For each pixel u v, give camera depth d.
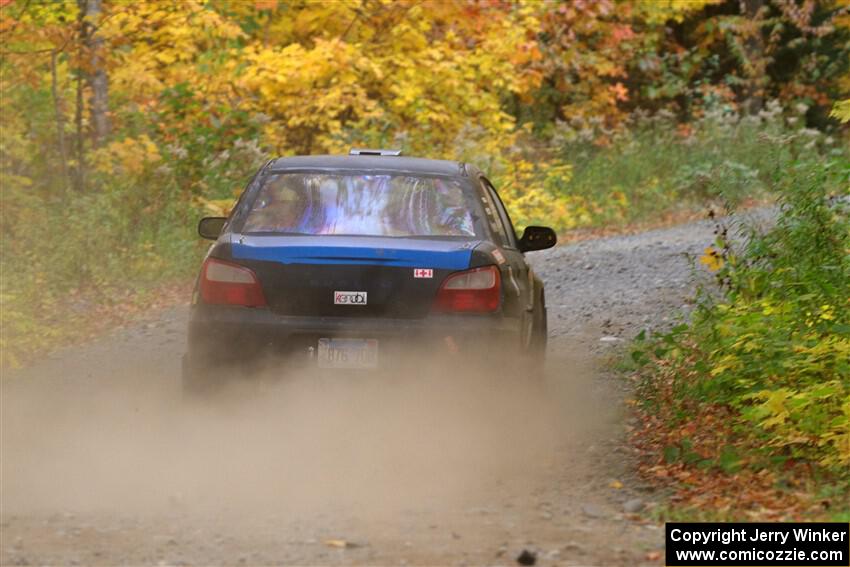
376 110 33.72
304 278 12.59
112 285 23.67
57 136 29.61
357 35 35.59
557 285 24.73
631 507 10.54
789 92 52.44
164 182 28.45
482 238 13.32
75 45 27.36
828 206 16.38
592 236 33.94
